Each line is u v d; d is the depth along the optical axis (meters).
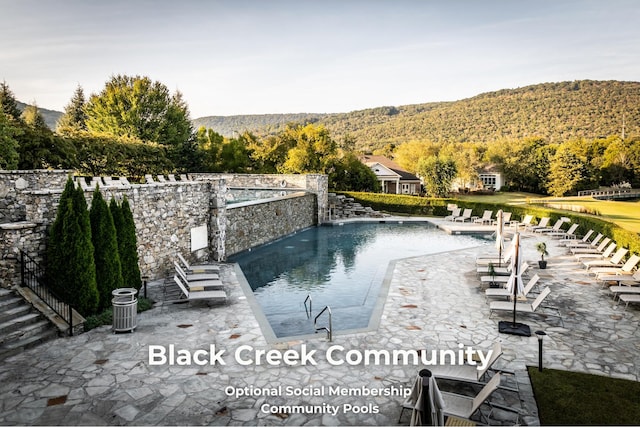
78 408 6.24
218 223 17.53
